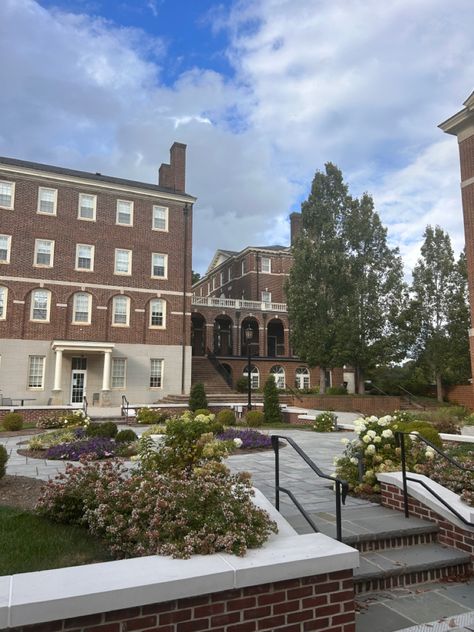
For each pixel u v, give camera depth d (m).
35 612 2.59
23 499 6.07
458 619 3.92
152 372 29.94
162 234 31.36
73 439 12.52
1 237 26.86
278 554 3.43
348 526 5.32
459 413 18.89
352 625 3.45
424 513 5.58
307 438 14.96
